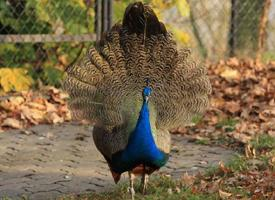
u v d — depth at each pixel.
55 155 13.02
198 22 22.09
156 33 10.50
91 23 18.39
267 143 13.15
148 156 9.98
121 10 18.52
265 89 17.33
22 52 18.12
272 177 10.96
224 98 17.11
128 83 10.40
